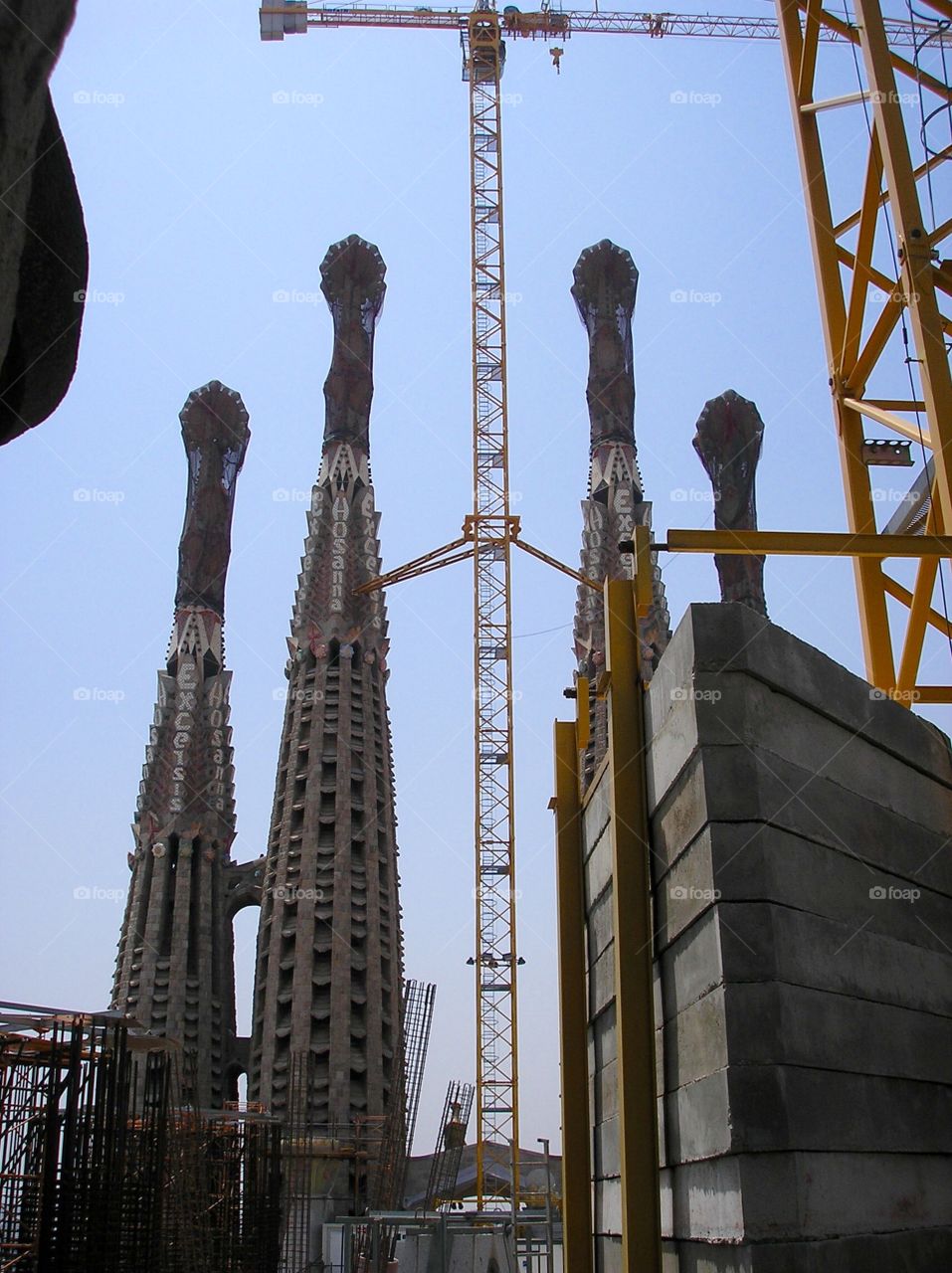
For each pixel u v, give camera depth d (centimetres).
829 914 1684
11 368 580
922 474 3098
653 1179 1730
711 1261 1548
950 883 2031
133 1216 3978
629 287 19238
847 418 3197
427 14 16138
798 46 3506
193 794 17200
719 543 2153
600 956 2325
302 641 17325
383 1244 9638
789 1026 1521
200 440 18862
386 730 17300
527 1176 14325
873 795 1902
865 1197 1565
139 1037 4066
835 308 3288
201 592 18488
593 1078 2386
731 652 1688
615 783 1961
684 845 1716
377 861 16088
